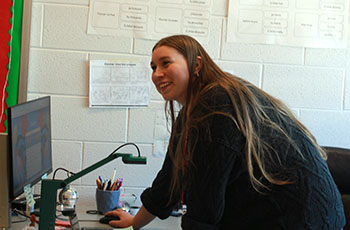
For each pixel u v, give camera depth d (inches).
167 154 67.3
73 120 87.7
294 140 52.1
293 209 50.0
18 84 85.2
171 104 63.2
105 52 87.9
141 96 89.1
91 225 67.4
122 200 85.7
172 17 89.1
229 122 48.6
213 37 90.3
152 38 88.7
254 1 90.7
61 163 87.8
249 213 51.7
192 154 49.4
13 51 84.7
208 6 89.7
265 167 50.2
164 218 68.0
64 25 86.7
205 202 48.9
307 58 92.4
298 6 91.7
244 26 90.8
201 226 49.7
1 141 57.0
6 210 58.8
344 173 79.0
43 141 71.4
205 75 54.0
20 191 59.5
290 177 50.3
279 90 92.2
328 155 80.0
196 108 51.2
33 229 59.4
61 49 86.9
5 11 84.1
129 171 89.7
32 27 86.0
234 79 53.7
